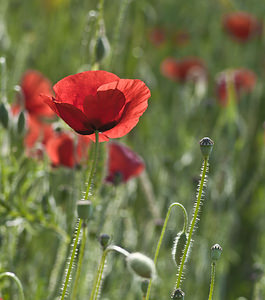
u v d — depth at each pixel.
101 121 0.99
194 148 1.56
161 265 1.31
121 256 1.25
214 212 1.41
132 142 1.68
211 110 1.62
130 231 1.31
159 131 1.86
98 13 1.15
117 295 1.26
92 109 0.98
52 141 1.20
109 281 1.21
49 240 1.34
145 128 1.78
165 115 1.92
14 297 1.18
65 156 1.20
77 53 1.96
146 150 1.71
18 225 1.19
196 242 1.41
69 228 1.16
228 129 1.52
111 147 1.21
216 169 1.48
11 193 1.17
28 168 1.22
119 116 0.99
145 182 1.36
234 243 1.71
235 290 1.57
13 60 1.81
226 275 1.57
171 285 1.32
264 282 1.26
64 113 0.98
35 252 1.35
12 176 1.19
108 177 1.22
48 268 1.25
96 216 1.20
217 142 1.52
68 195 1.21
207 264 1.42
